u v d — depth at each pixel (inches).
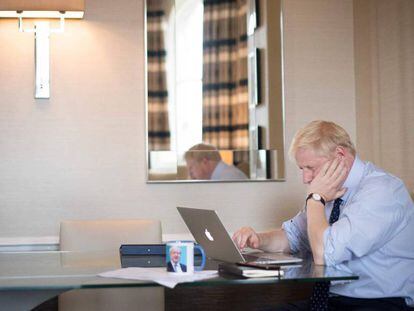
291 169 175.0
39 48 166.2
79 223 143.0
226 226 172.9
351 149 116.3
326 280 91.8
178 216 171.3
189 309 163.5
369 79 169.5
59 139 167.9
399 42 152.6
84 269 103.8
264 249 128.5
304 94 177.0
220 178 171.3
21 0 157.0
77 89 168.6
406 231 111.0
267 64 173.0
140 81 170.4
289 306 118.7
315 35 177.8
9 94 166.4
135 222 144.2
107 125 169.5
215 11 171.5
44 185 167.3
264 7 173.3
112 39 169.8
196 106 170.7
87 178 168.7
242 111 171.9
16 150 166.6
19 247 165.5
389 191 109.7
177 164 170.1
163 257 119.3
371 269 110.1
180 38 170.1
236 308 164.7
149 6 169.6
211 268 102.5
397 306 108.7
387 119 159.6
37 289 87.4
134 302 133.4
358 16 175.5
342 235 105.2
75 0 158.7
